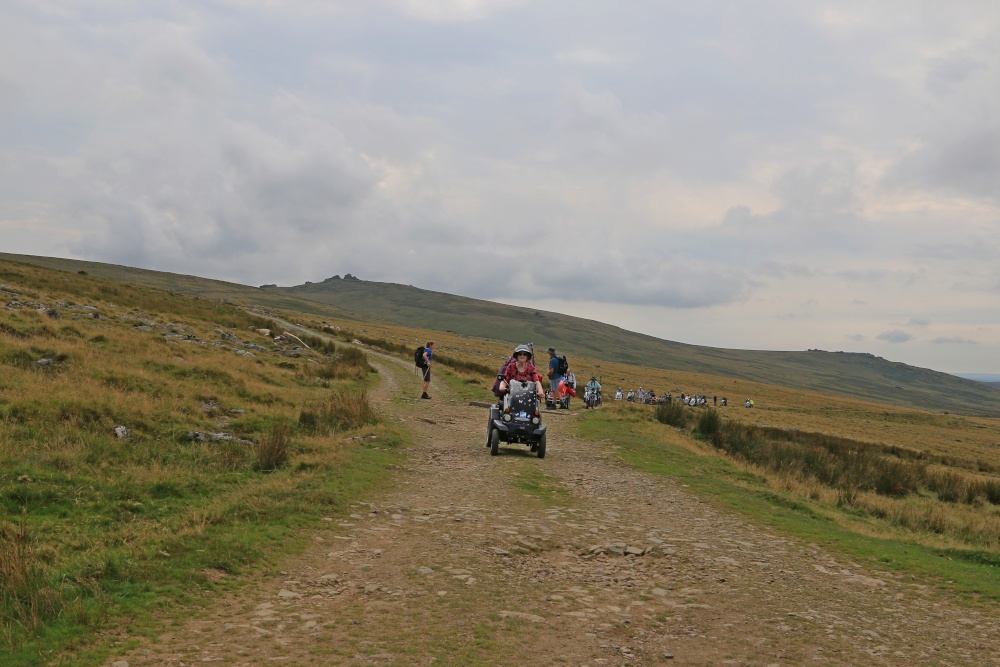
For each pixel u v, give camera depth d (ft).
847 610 23.67
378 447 51.06
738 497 44.57
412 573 23.86
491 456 52.42
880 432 238.89
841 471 74.23
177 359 75.15
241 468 40.27
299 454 44.75
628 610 22.33
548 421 77.20
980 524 55.67
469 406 88.69
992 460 189.16
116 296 135.85
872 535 40.45
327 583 22.34
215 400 57.67
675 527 34.83
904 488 74.59
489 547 28.04
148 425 45.32
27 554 20.88
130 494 31.65
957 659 19.70
